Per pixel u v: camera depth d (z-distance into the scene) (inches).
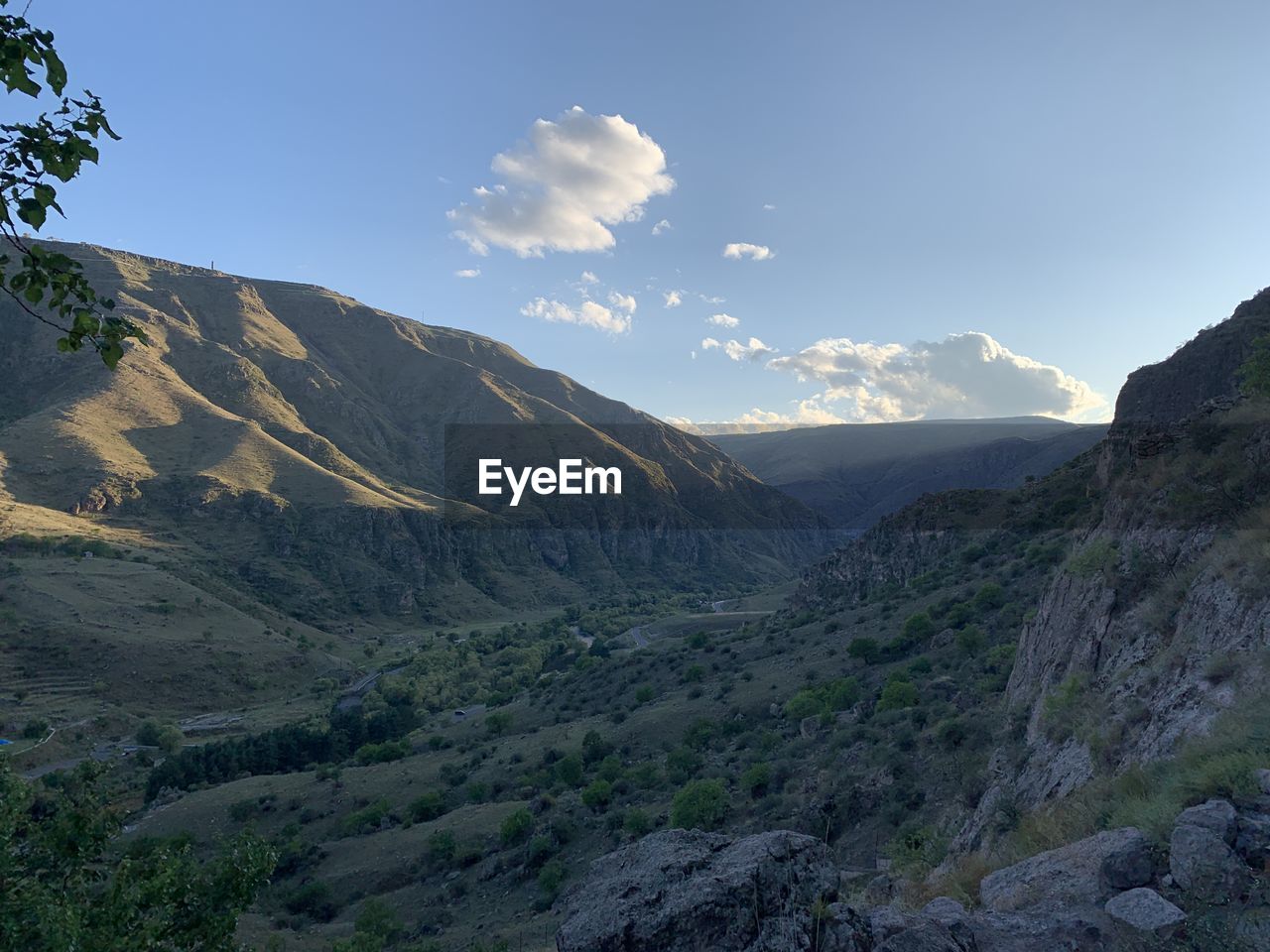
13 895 257.1
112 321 196.1
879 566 4483.3
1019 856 386.0
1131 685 604.7
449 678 5698.8
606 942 201.8
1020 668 1210.6
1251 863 228.7
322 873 2359.7
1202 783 290.0
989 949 221.5
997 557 3070.9
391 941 1766.7
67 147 186.9
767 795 1753.2
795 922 199.6
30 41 182.2
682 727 2878.9
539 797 2452.0
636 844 258.1
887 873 787.4
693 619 7647.6
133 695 4749.0
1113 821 320.2
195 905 308.5
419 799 2773.1
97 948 262.1
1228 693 436.1
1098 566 864.3
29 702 4352.9
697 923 197.9
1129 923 217.3
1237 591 534.9
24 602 5182.1
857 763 1579.7
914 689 1943.9
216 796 3201.3
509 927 1620.3
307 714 4911.4
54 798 311.1
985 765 992.9
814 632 3663.9
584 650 6850.4
